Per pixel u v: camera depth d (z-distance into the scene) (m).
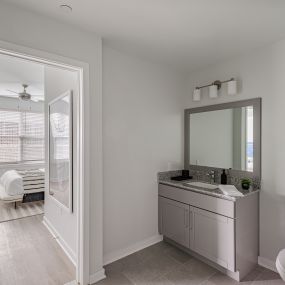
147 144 2.70
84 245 1.93
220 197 2.10
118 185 2.43
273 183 2.22
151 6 1.60
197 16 1.74
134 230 2.58
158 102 2.82
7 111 5.73
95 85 2.02
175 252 2.55
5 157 5.68
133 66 2.55
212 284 1.99
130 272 2.16
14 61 3.05
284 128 2.14
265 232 2.27
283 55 2.14
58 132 2.70
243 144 2.48
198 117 2.96
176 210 2.57
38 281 2.04
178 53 2.46
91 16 1.73
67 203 2.42
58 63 1.79
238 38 2.11
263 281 2.03
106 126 2.32
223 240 2.07
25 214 3.88
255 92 2.37
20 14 1.59
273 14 1.70
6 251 2.59
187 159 3.09
